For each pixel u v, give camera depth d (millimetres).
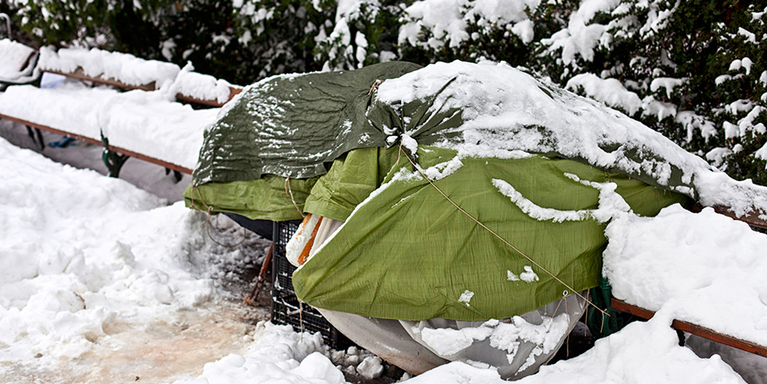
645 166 3029
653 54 4465
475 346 2744
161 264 4352
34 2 7062
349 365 3299
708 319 2498
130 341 3375
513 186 2760
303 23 6391
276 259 3594
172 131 5117
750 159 4035
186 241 4762
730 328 2430
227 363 2795
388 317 2775
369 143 2828
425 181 2699
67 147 7805
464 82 2814
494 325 2756
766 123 4012
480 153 2725
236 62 6863
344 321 2961
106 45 7246
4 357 3047
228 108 3770
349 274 2746
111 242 4168
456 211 2693
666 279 2715
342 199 2887
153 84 6258
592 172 2912
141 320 3617
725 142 4203
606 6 4461
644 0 4262
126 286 3914
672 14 4207
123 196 5398
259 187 3584
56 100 6539
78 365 3076
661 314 2600
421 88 2801
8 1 7660
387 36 5816
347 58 5691
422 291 2713
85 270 3914
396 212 2693
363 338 2994
